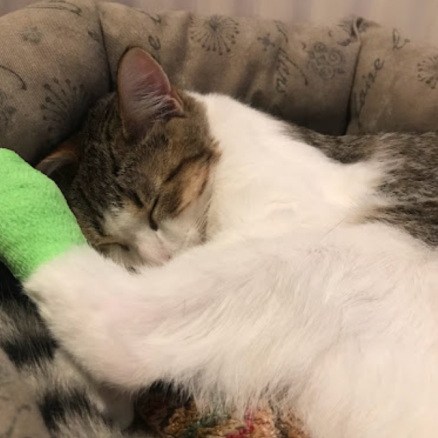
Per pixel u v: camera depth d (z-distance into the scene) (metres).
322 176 0.30
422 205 0.29
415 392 0.23
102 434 0.23
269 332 0.24
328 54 0.39
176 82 0.37
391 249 0.27
